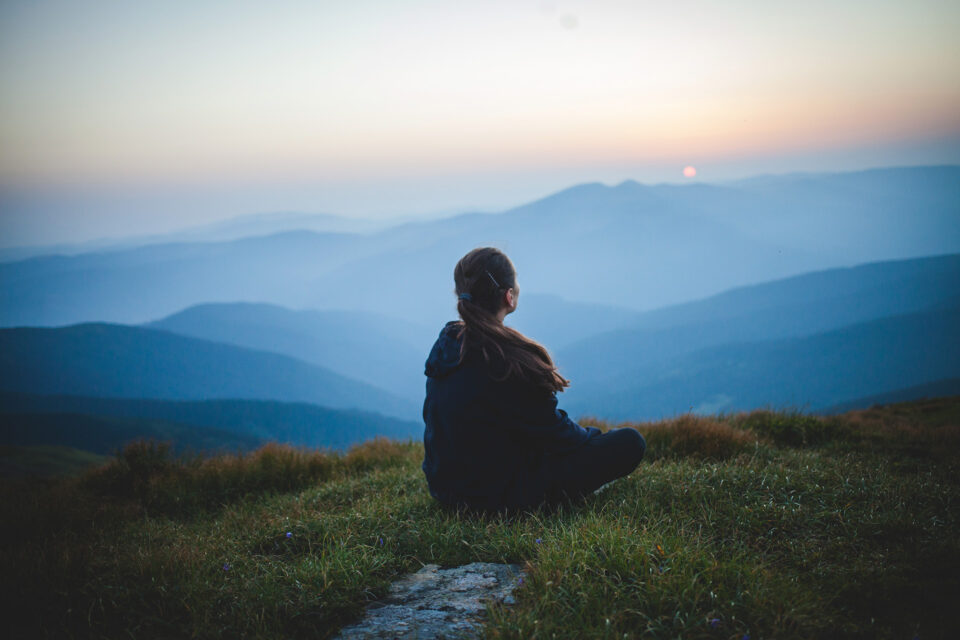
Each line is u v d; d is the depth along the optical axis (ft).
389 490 16.60
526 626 7.56
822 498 12.94
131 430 493.36
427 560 10.85
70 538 15.14
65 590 9.85
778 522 11.63
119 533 15.62
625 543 9.56
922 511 11.94
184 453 25.50
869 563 9.75
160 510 19.66
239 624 8.63
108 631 8.77
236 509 18.34
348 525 12.41
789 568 9.83
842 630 7.83
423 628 8.16
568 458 12.00
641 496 13.12
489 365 10.80
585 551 9.27
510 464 11.68
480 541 10.99
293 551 11.92
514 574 9.73
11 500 19.29
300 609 8.81
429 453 12.59
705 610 8.02
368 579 9.70
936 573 9.31
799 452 20.15
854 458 19.19
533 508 11.80
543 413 11.24
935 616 8.16
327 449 27.09
